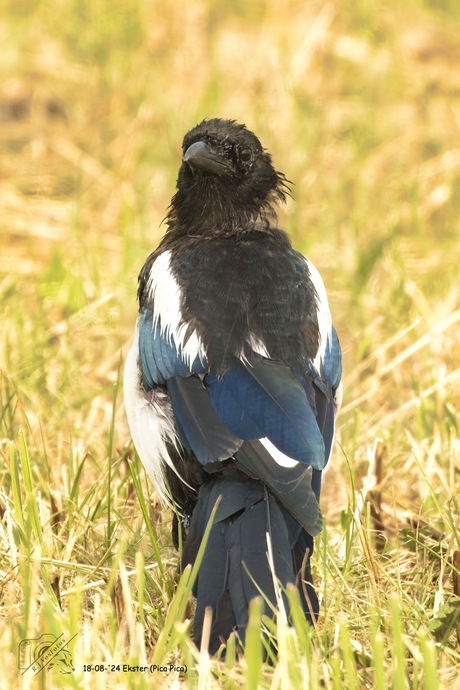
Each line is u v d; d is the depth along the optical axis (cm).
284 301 941
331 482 1170
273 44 2136
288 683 717
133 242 1603
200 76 2102
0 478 1070
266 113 1964
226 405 891
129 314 1457
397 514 1091
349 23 2230
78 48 2145
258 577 806
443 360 1355
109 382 1338
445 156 1853
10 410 1158
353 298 1503
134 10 2244
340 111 1995
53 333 1427
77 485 1030
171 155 1875
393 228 1599
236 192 1046
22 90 2050
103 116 2005
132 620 792
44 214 1764
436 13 2259
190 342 926
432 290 1542
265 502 852
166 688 763
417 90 2053
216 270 957
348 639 763
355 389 1309
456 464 1107
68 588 918
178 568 924
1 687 727
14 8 2280
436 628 846
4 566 938
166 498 977
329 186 1834
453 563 939
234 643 760
